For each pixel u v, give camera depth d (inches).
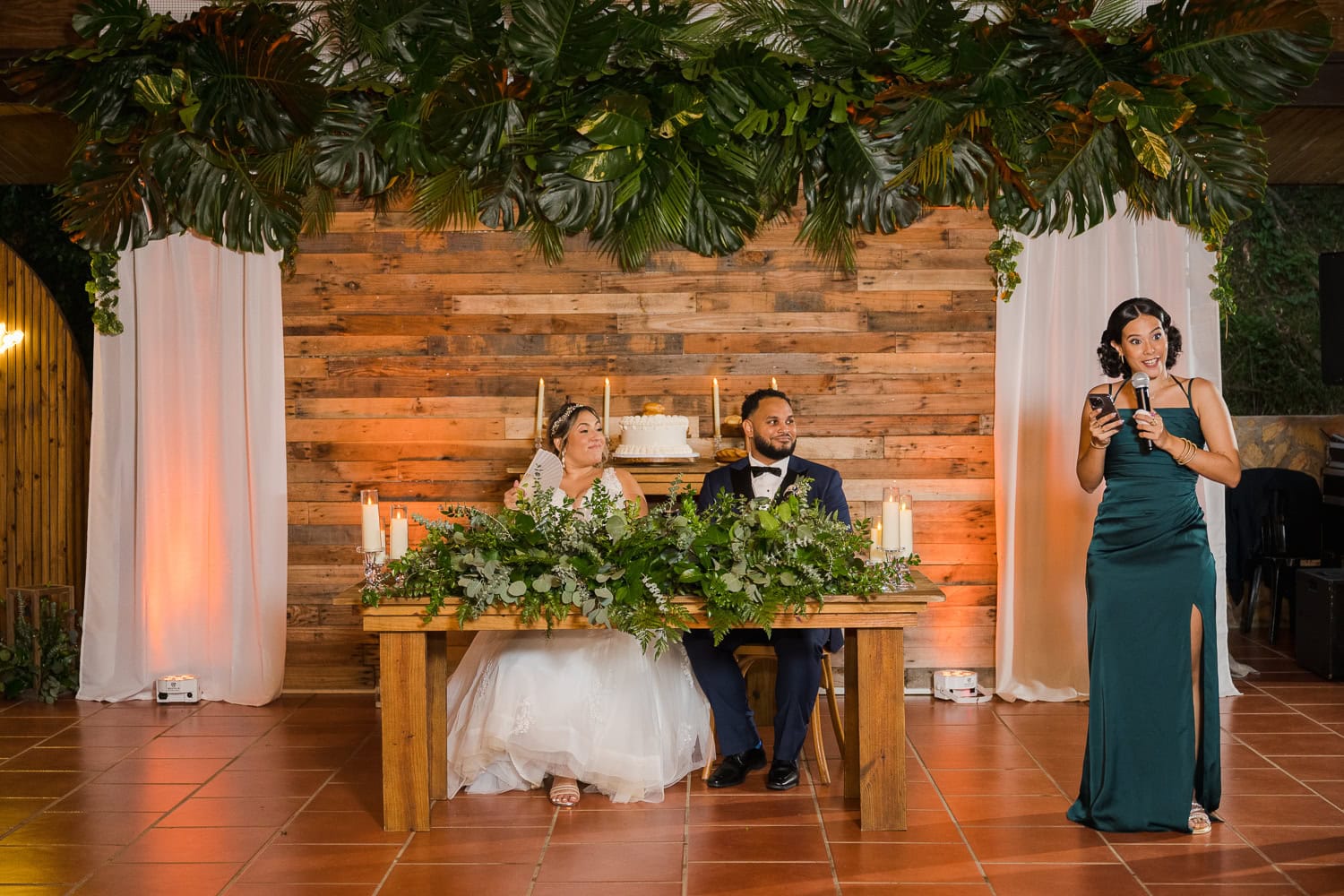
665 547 139.8
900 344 212.7
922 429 213.3
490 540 142.6
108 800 156.1
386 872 130.6
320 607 215.3
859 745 142.1
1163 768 139.4
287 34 181.8
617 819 147.4
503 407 213.2
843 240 207.6
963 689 206.8
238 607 208.4
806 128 192.4
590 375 213.2
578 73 187.0
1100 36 180.5
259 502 207.2
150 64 186.4
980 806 150.9
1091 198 193.5
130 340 211.3
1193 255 204.1
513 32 185.6
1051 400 207.2
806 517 142.7
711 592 135.8
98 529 211.3
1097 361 205.6
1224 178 189.9
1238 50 180.9
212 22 181.3
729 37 189.2
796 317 212.4
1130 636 139.7
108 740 185.2
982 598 213.5
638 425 201.0
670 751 157.8
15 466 240.8
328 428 214.1
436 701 156.3
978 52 183.9
